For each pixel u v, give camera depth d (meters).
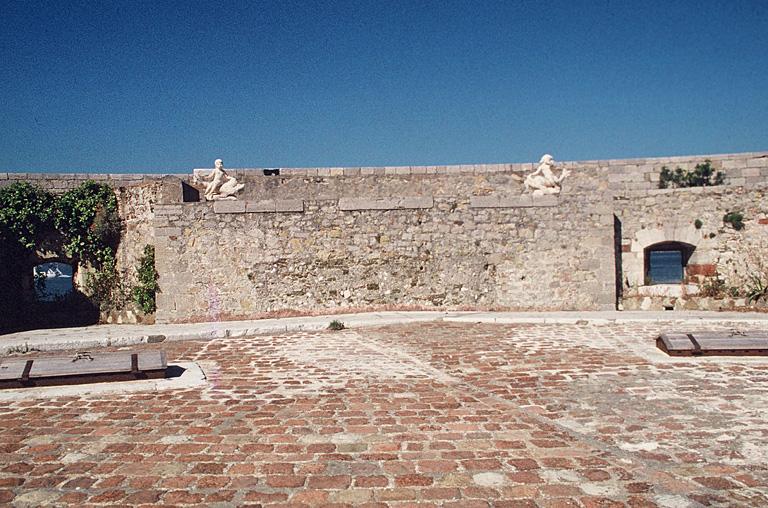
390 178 17.42
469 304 15.09
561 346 10.02
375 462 4.91
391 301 15.06
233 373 8.39
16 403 6.81
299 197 17.16
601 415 6.14
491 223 15.11
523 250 15.08
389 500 4.21
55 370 7.42
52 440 5.53
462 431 5.68
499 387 7.36
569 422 5.92
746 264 15.23
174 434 5.67
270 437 5.55
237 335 12.03
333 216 14.98
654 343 10.10
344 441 5.42
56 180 16.05
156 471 4.77
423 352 9.78
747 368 8.10
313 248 14.94
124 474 4.71
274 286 14.84
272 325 12.46
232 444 5.37
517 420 6.01
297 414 6.29
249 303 14.78
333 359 9.34
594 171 17.77
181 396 7.07
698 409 6.29
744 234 15.27
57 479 4.63
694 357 8.84
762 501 4.14
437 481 4.53
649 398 6.75
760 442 5.28
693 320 12.73
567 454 5.05
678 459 4.92
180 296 14.68
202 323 14.00
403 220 15.07
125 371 7.62
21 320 15.49
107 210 16.11
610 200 14.96
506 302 15.11
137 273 15.58
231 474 4.69
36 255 15.78
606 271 14.96
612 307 14.97
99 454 5.16
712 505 4.09
